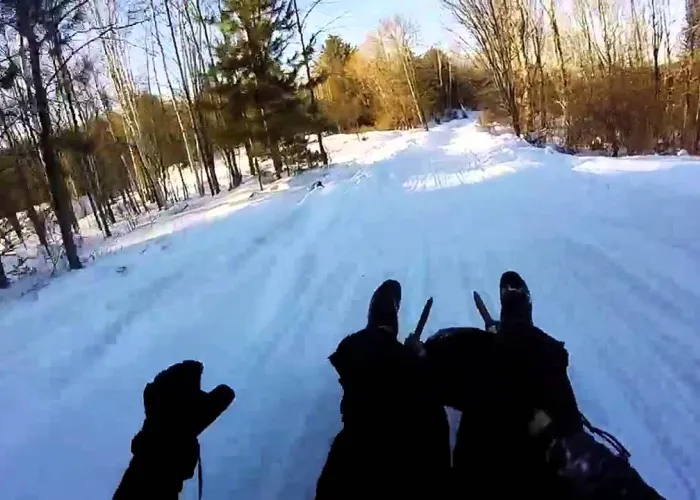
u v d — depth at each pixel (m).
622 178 10.59
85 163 23.30
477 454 2.67
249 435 3.61
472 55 36.97
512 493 2.51
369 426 2.63
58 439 3.89
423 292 5.64
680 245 6.13
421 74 65.56
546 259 6.24
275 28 20.86
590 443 2.32
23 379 4.87
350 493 2.40
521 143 22.52
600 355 4.04
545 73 34.06
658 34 29.88
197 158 34.41
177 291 6.85
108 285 7.69
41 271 13.42
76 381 4.72
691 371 3.72
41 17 10.98
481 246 7.04
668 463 2.95
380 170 16.95
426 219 9.09
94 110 28.02
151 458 2.38
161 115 34.16
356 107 57.94
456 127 48.59
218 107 21.75
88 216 33.19
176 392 2.59
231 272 7.43
